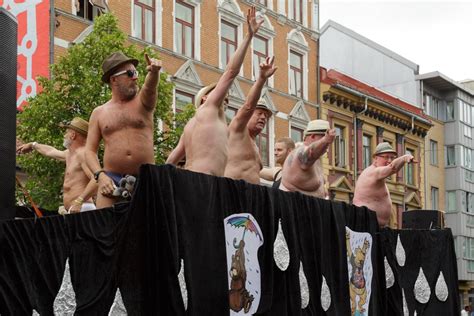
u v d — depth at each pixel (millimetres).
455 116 43250
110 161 5059
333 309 6164
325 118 31234
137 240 4379
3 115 4281
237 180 5176
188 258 4609
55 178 14797
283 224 5594
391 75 40656
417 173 38594
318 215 6098
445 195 43156
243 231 5137
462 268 42781
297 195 5863
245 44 5551
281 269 5500
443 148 43250
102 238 4363
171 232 4469
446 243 8305
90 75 15344
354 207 6770
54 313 4180
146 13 23234
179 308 4434
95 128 5141
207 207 4832
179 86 23984
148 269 4391
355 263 6641
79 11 21234
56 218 4289
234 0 26594
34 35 18266
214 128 5496
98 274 4316
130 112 5082
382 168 7590
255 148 6258
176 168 4629
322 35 38688
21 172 16500
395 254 7473
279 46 28781
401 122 36625
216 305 4801
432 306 7941
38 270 4180
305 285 5812
